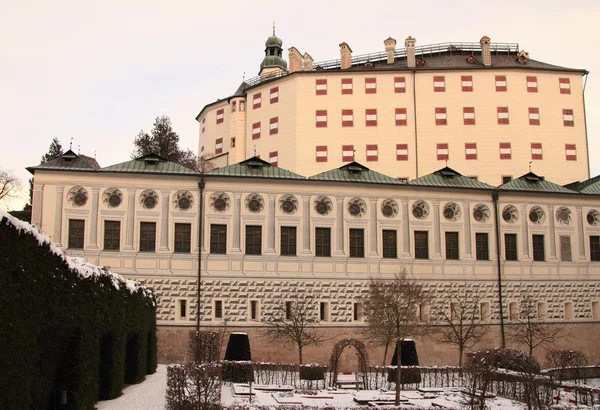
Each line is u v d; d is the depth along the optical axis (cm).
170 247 6106
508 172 8625
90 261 5938
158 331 5956
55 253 3067
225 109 10206
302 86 8962
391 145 8694
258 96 9481
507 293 6662
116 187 6109
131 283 4606
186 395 3534
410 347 5638
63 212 5978
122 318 4103
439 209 6656
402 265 6456
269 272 6209
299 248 6303
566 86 8931
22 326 2600
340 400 4338
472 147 8675
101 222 6028
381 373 5622
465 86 8812
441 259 6562
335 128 8800
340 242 6378
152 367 5225
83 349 3266
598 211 7050
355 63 9712
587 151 8819
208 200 6244
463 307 6300
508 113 8750
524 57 9362
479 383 4441
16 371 2539
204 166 10062
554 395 4747
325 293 6256
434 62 9338
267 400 4200
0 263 2416
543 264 6806
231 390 4641
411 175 8606
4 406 2434
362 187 6512
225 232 6234
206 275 6109
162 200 6169
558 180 8669
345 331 6212
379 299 5659
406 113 8762
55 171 6025
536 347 6600
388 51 9569
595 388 4256
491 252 6712
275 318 6109
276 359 6066
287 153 8912
